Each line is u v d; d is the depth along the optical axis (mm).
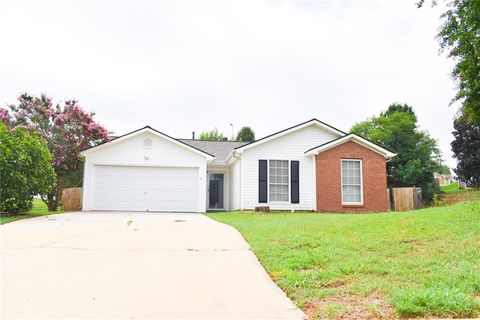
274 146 18781
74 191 19141
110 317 3561
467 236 6570
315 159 18359
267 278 4922
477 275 4383
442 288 3969
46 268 5398
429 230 7270
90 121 19531
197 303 3957
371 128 35156
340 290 4207
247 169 18453
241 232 9133
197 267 5520
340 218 10445
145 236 8531
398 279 4508
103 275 5051
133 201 18859
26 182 13758
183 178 19359
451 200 25328
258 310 3734
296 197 18562
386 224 8359
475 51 9234
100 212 17234
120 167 18969
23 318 3516
